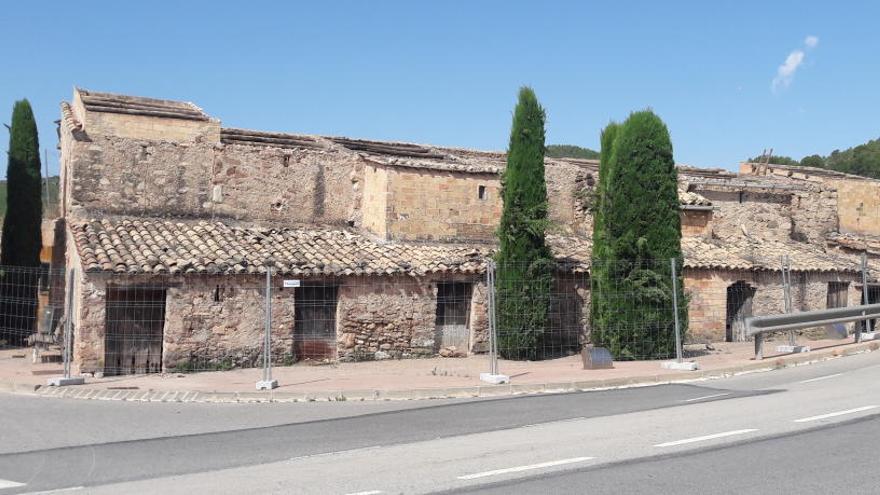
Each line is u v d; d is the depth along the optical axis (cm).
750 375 1772
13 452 1058
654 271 2111
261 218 2369
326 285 2058
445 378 1739
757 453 939
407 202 2367
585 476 848
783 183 3238
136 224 2125
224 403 1483
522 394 1571
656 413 1257
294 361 2011
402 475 873
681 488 792
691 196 2838
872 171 7175
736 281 2608
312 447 1061
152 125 2259
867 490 773
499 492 793
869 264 3006
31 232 2667
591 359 1891
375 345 2095
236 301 1955
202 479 883
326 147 2589
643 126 2148
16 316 2291
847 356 2014
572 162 3142
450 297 2217
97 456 1026
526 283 2161
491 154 3069
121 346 1877
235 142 2392
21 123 2706
